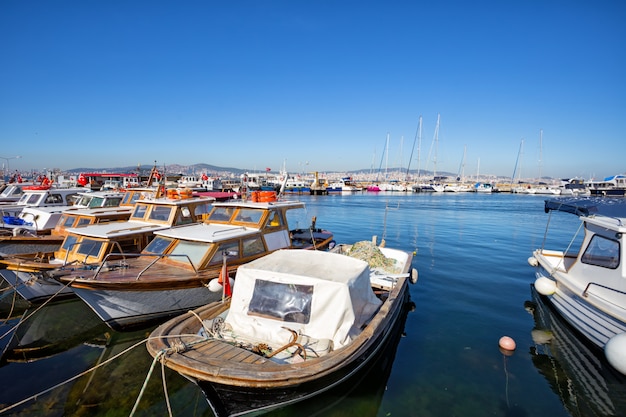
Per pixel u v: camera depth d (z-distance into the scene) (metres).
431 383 6.79
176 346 5.66
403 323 9.34
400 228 26.77
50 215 15.80
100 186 37.31
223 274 8.51
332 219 33.06
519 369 7.25
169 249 10.33
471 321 9.48
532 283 12.73
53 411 6.15
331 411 6.15
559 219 32.91
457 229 26.12
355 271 6.97
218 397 5.45
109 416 6.01
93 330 9.38
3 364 7.78
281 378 5.04
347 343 6.25
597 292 8.34
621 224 8.40
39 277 9.66
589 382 6.82
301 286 6.45
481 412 6.00
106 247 10.54
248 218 11.95
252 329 6.47
